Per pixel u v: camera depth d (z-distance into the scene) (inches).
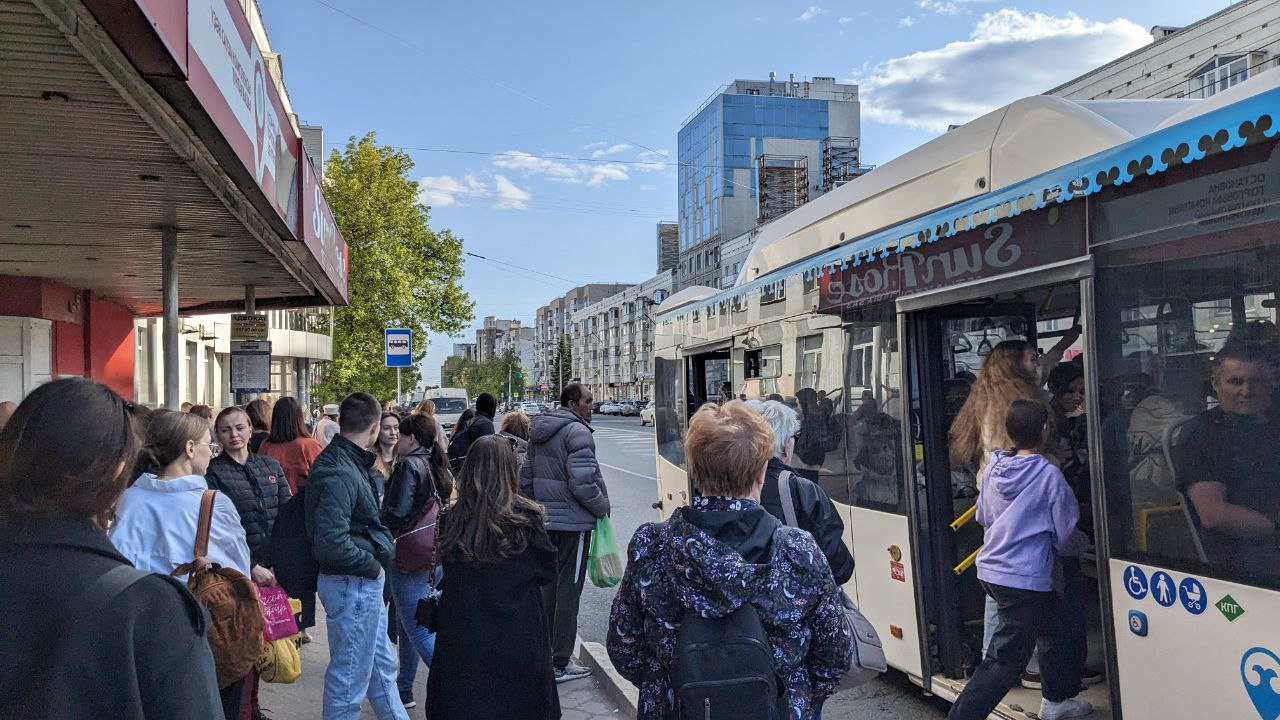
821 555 93.7
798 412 250.8
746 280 304.8
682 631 88.8
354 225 1036.5
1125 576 130.3
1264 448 109.3
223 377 986.7
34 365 433.7
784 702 88.5
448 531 137.8
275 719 194.5
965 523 190.1
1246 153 112.0
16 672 54.4
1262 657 108.6
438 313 1233.4
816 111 3376.0
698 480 96.5
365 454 164.6
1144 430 127.7
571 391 243.1
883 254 203.9
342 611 159.9
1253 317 111.0
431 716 136.9
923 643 187.9
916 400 191.9
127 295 511.2
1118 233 134.0
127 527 124.1
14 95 169.5
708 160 3415.4
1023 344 180.5
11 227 307.0
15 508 58.1
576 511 224.5
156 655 57.6
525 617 137.6
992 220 162.6
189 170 230.4
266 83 241.9
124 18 132.3
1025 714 171.0
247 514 201.0
